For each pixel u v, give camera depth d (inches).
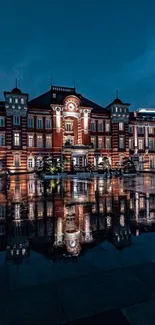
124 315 136.0
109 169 1913.1
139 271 189.9
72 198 574.2
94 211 423.5
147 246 247.6
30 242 262.7
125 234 289.6
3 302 149.5
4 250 239.3
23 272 190.5
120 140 2320.4
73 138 2208.4
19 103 1985.7
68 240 269.0
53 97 2220.7
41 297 154.3
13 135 1979.6
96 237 278.7
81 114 2198.6
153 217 377.4
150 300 150.1
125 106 2330.2
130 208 448.8
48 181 1160.8
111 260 212.2
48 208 451.8
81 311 139.7
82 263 206.5
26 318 134.6
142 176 1579.7
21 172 1989.4
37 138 2086.6
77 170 2046.0
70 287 166.4
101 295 156.0
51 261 211.6
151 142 2527.1
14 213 409.1
